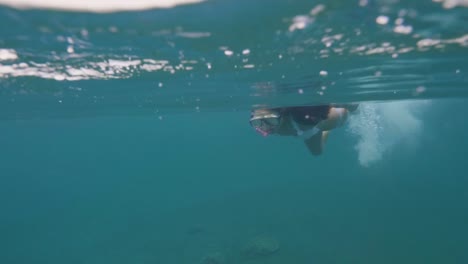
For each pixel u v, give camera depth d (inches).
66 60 216.2
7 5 128.9
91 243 964.6
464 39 174.9
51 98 416.5
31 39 172.6
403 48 192.2
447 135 1776.6
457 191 976.9
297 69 239.9
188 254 721.0
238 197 1141.1
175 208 1205.1
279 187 1195.9
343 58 211.6
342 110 186.1
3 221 1561.3
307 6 129.3
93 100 443.5
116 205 1558.8
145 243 853.8
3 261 931.3
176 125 3740.2
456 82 337.7
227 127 4776.1
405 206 871.1
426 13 135.0
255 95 361.7
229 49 190.5
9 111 592.7
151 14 139.0
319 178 1288.1
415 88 357.4
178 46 184.7
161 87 328.2
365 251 616.7
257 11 135.1
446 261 561.3
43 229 1248.8
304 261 594.2
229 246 714.8
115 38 170.6
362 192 1021.8
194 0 126.0
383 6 128.0
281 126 178.2
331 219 799.7
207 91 350.0
